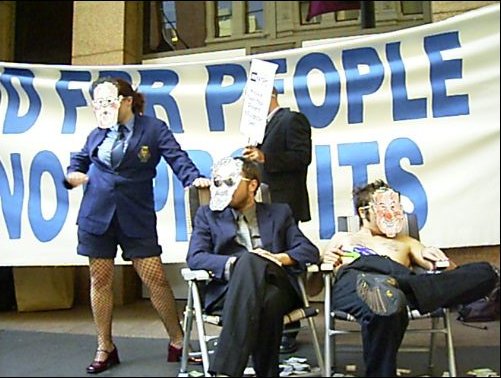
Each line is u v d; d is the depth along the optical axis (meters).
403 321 2.11
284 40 4.85
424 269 2.58
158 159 2.62
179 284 4.03
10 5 5.05
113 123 2.48
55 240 3.53
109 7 4.81
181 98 3.59
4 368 2.48
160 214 3.53
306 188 3.01
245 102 2.84
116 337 3.10
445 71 3.17
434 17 4.18
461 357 2.47
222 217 2.50
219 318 2.28
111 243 2.53
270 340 2.13
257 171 2.54
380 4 4.68
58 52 5.02
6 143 3.58
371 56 3.35
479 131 3.08
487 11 3.04
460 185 3.11
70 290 4.22
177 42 5.10
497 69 3.03
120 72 3.62
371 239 2.67
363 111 3.36
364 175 3.33
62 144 3.57
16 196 3.57
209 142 3.55
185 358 2.40
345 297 2.21
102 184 2.49
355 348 2.70
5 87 3.61
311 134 3.27
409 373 2.35
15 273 4.12
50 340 3.04
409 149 3.24
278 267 2.21
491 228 3.04
